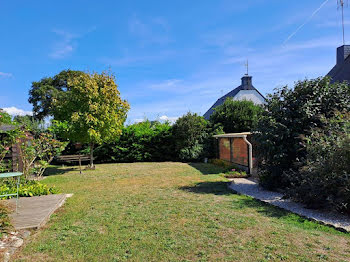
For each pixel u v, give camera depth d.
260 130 7.84
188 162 17.45
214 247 3.63
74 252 3.54
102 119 13.20
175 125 18.34
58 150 10.47
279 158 7.35
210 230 4.30
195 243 3.78
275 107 7.89
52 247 3.70
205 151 17.58
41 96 29.52
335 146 5.41
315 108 7.24
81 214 5.32
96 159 17.84
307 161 5.90
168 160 18.80
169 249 3.59
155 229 4.39
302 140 6.94
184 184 8.91
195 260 3.26
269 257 3.29
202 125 17.84
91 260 3.31
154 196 7.01
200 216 5.09
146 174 11.60
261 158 8.09
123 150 17.67
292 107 7.72
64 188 8.47
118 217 5.09
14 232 4.20
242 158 12.48
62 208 5.82
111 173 12.16
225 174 11.12
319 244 3.68
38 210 5.34
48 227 4.55
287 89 7.96
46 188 7.41
